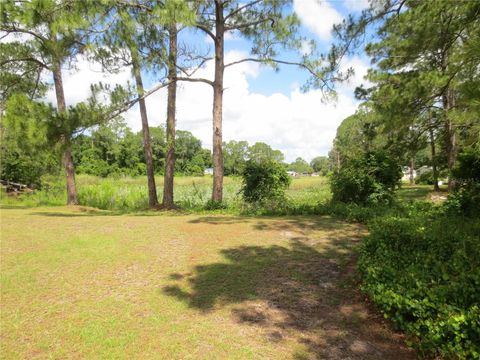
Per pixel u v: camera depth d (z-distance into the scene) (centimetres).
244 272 534
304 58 1184
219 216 1022
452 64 916
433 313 328
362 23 740
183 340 352
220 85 1270
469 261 443
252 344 344
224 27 1253
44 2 855
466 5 709
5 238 708
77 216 1040
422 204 1042
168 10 874
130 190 1945
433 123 1552
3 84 1341
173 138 1330
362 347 336
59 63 1070
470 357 279
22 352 336
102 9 905
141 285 489
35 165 2241
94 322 388
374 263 466
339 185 1130
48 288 478
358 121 3158
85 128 925
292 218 947
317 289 471
